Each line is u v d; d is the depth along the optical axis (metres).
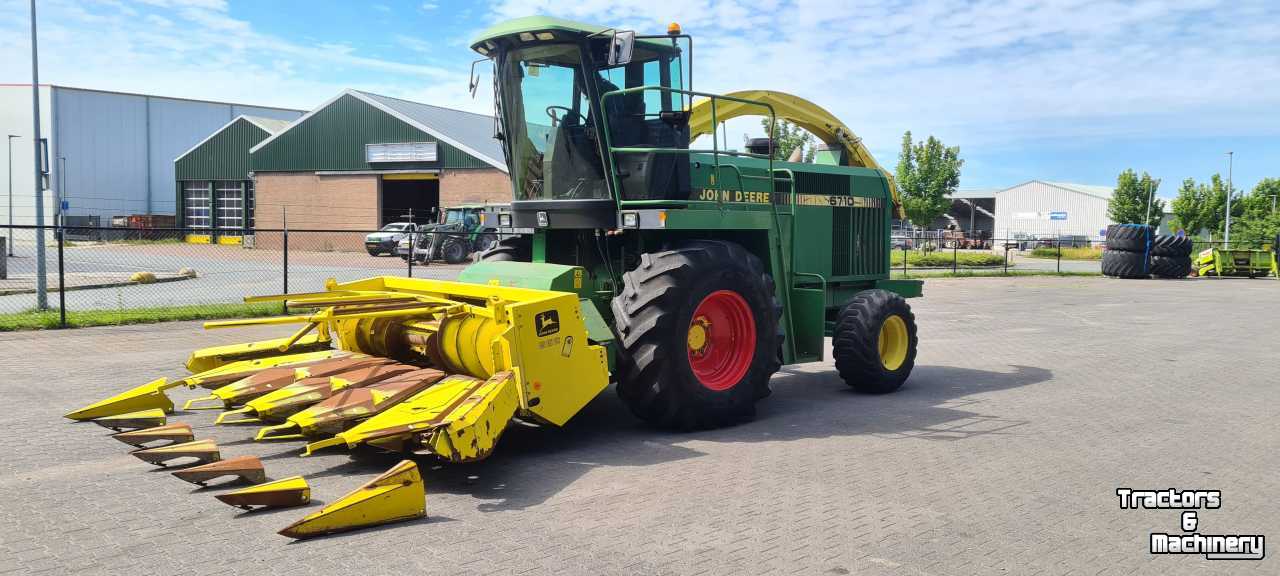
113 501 4.84
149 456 5.37
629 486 5.35
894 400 8.40
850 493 5.29
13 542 4.21
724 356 7.20
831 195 9.42
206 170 43.41
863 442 6.62
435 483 5.37
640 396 6.57
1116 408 8.05
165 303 15.23
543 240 7.96
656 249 7.60
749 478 5.57
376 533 4.44
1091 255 46.00
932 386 9.22
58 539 4.25
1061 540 4.56
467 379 6.00
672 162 7.40
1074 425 7.30
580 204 7.44
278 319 6.16
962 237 55.97
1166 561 4.30
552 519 4.71
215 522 4.53
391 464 5.71
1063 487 5.50
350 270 24.56
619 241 7.79
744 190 8.30
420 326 6.68
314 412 5.63
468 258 29.62
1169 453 6.39
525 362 5.64
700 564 4.11
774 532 4.57
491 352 5.70
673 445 6.43
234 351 7.37
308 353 7.47
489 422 5.23
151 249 36.31
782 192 8.77
